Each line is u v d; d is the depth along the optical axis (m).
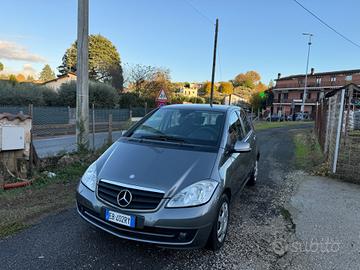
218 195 2.87
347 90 7.67
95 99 29.36
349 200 5.05
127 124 11.42
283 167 7.71
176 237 2.63
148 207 2.63
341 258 3.12
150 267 2.75
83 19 6.75
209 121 3.94
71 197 4.52
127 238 2.71
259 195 5.17
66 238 3.21
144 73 44.59
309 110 58.62
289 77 65.56
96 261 2.79
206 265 2.85
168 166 2.94
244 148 3.54
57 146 10.88
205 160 3.08
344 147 6.70
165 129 3.88
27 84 26.64
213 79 23.00
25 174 5.43
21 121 5.50
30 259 2.79
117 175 2.87
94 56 54.19
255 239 3.46
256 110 64.38
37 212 3.87
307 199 5.03
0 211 3.87
